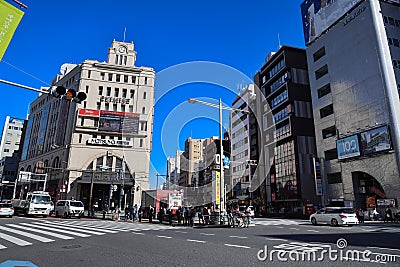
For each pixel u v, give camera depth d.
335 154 33.62
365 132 28.42
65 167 41.66
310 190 36.97
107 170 40.12
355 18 31.62
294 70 42.69
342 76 32.59
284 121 41.41
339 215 16.97
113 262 5.58
